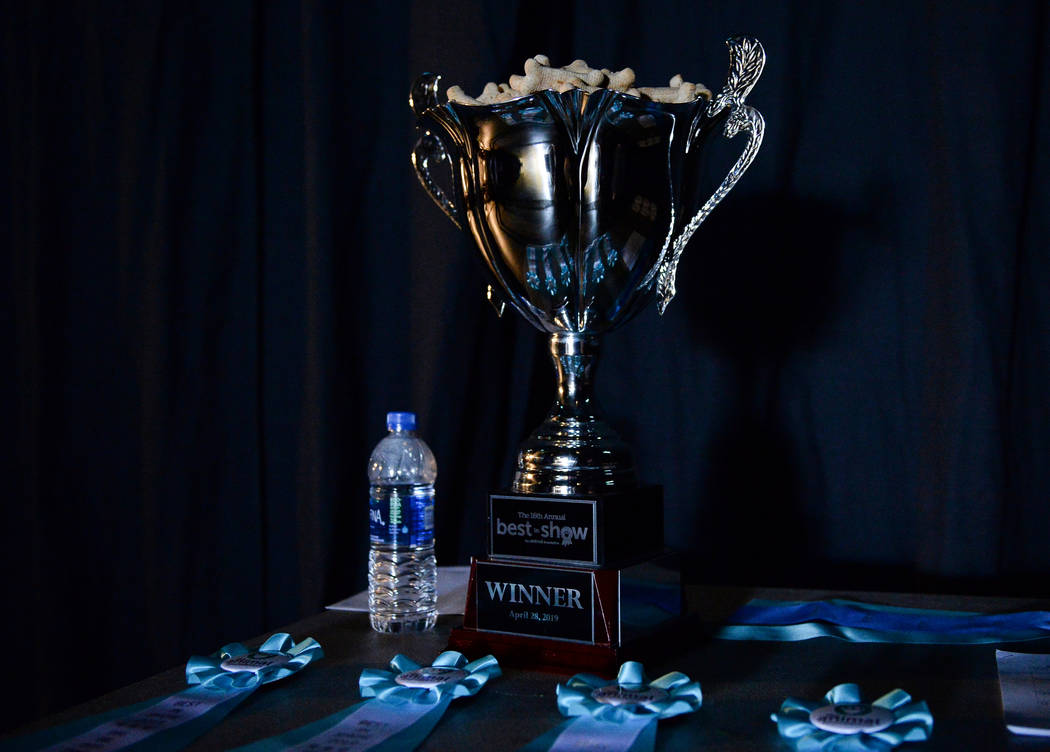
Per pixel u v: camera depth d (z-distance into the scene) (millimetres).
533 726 700
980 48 1302
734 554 1456
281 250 1583
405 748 647
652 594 884
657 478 1480
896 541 1409
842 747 613
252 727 701
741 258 1443
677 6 1457
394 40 1517
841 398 1424
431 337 1471
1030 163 1325
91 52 1607
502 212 880
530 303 931
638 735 660
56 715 729
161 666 1581
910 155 1388
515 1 1442
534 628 858
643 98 873
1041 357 1332
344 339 1519
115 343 1611
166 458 1567
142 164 1574
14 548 1637
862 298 1411
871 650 901
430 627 997
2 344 1643
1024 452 1343
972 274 1302
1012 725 665
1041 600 1104
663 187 892
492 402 1507
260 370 1590
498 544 887
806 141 1428
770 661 867
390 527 1067
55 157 1619
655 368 1479
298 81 1577
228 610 1590
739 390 1452
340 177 1514
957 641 925
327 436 1496
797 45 1422
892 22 1392
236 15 1579
